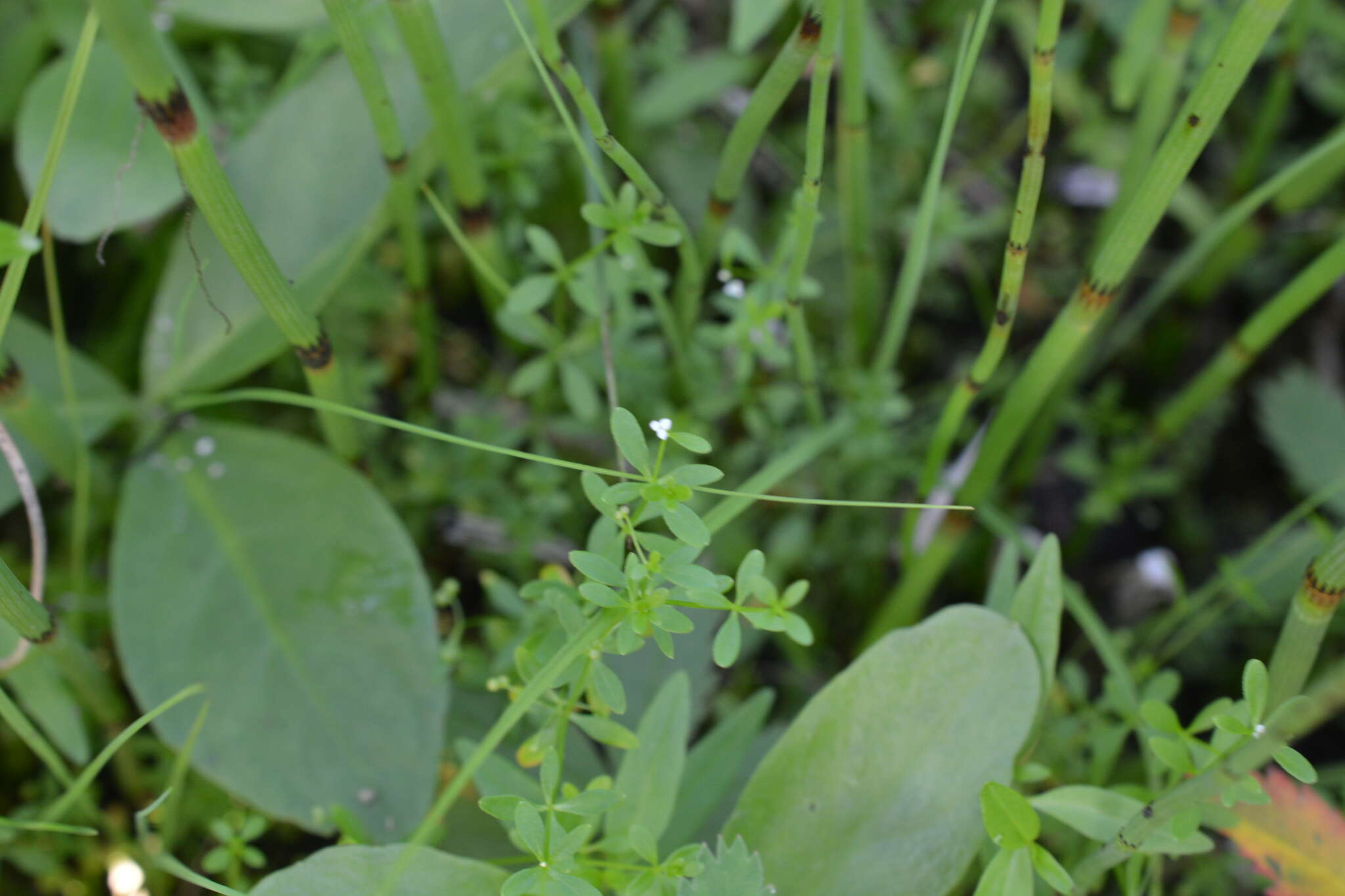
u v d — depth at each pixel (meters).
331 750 0.33
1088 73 0.47
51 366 0.36
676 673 0.31
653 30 0.46
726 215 0.34
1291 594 0.38
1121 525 0.43
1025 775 0.31
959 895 0.34
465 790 0.33
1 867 0.36
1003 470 0.41
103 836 0.36
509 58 0.34
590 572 0.29
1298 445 0.41
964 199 0.47
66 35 0.37
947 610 0.31
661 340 0.38
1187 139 0.29
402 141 0.32
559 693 0.32
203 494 0.35
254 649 0.33
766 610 0.29
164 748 0.36
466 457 0.38
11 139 0.40
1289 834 0.31
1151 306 0.39
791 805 0.31
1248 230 0.40
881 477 0.39
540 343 0.35
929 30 0.46
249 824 0.33
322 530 0.34
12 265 0.29
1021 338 0.46
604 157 0.40
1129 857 0.30
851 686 0.31
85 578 0.38
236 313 0.35
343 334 0.40
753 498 0.31
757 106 0.31
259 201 0.35
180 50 0.41
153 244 0.40
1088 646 0.40
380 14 0.35
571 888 0.28
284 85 0.37
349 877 0.30
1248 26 0.28
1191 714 0.40
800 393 0.37
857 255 0.38
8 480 0.35
